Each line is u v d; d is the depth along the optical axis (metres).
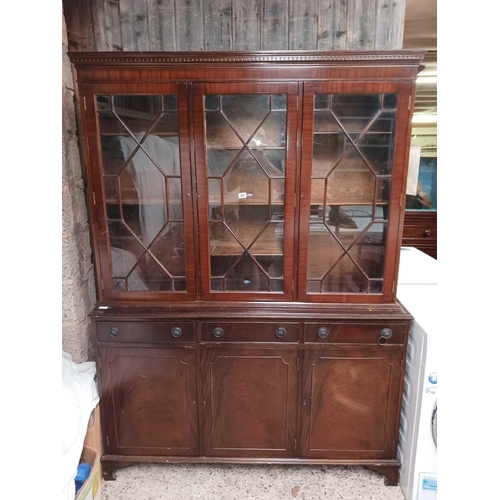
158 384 1.53
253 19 1.59
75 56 1.29
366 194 1.41
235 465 1.67
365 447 1.56
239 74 1.30
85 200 1.65
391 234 1.42
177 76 1.31
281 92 1.32
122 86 1.32
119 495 1.52
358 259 1.47
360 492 1.54
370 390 1.51
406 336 1.46
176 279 1.50
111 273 1.50
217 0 1.57
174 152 1.39
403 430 1.55
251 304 1.49
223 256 1.48
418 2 1.83
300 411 1.54
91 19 1.59
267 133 1.37
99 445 1.57
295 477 1.61
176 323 1.47
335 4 1.57
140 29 1.61
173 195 1.43
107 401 1.55
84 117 1.35
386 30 1.59
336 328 1.46
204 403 1.54
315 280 1.48
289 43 1.61
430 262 2.16
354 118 1.35
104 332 1.49
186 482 1.58
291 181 1.39
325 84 1.30
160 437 1.58
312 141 1.35
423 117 2.97
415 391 1.44
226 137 1.38
